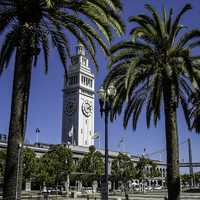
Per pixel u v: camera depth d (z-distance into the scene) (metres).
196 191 105.62
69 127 158.75
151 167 137.25
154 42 25.53
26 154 73.56
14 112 18.14
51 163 80.75
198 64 25.11
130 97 25.78
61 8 19.48
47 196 61.47
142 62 24.62
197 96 26.61
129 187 123.81
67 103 161.88
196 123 32.09
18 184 17.56
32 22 18.92
